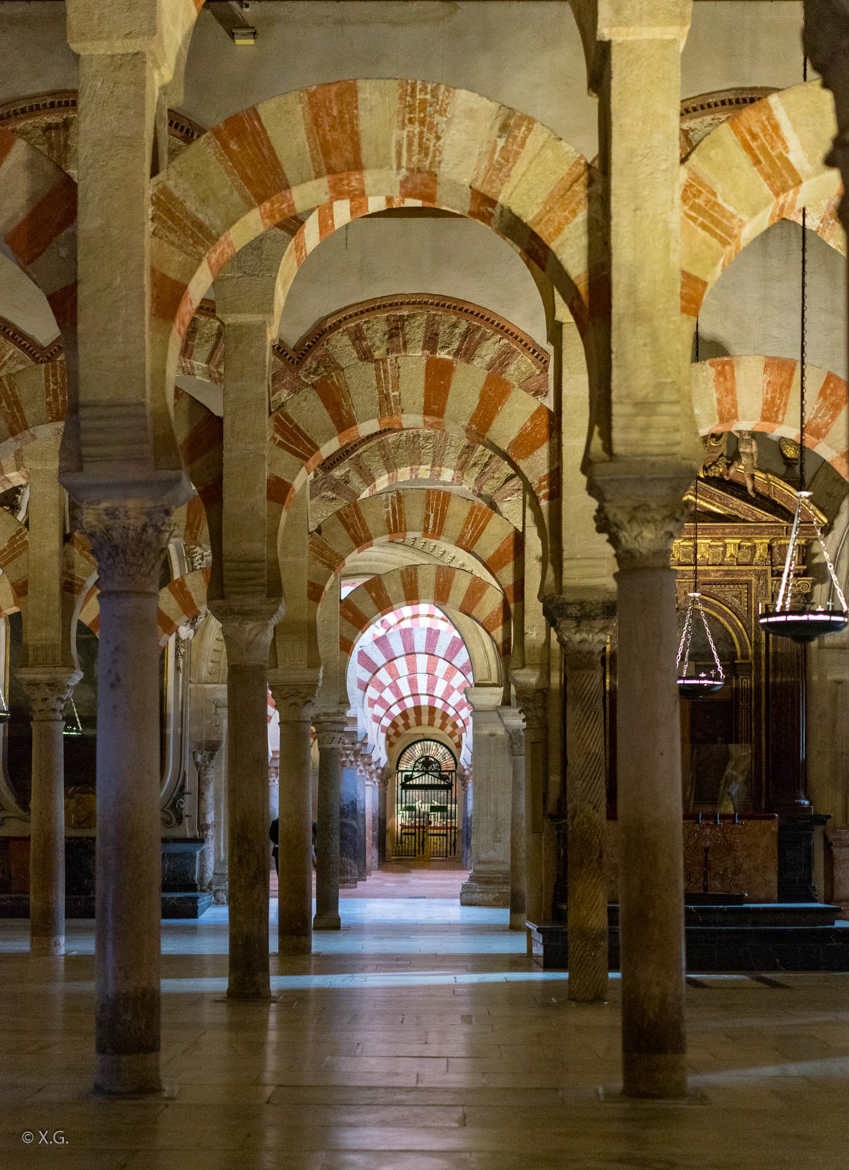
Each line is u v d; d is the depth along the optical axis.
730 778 17.56
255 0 13.25
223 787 24.42
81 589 16.44
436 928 19.45
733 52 13.12
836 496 17.42
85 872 22.28
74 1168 5.58
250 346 10.95
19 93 13.45
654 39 7.36
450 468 17.11
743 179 7.77
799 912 14.20
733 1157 5.76
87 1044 8.81
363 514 17.39
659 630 7.12
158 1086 7.13
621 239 7.31
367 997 11.27
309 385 14.25
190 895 21.94
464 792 38.41
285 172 7.84
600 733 10.77
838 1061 8.12
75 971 13.77
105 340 7.39
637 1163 5.67
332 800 19.89
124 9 7.43
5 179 7.74
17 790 22.38
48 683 16.02
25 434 13.06
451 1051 8.51
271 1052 8.45
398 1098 7.04
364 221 15.27
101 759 7.23
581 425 10.91
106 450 7.32
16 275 14.91
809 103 7.82
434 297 15.39
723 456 17.86
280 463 12.82
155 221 7.73
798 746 17.53
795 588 17.62
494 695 24.58
